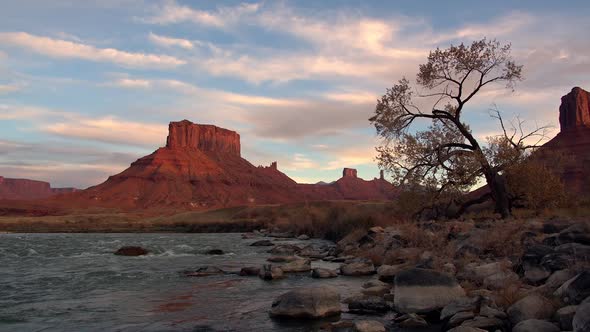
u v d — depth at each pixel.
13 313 11.27
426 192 27.23
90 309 11.76
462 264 14.09
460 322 8.43
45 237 53.62
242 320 10.41
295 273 18.77
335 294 11.02
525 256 11.70
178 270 20.20
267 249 35.06
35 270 20.16
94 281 16.88
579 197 26.77
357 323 8.95
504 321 8.00
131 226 89.25
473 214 29.06
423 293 10.24
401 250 19.42
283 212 94.12
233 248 36.12
